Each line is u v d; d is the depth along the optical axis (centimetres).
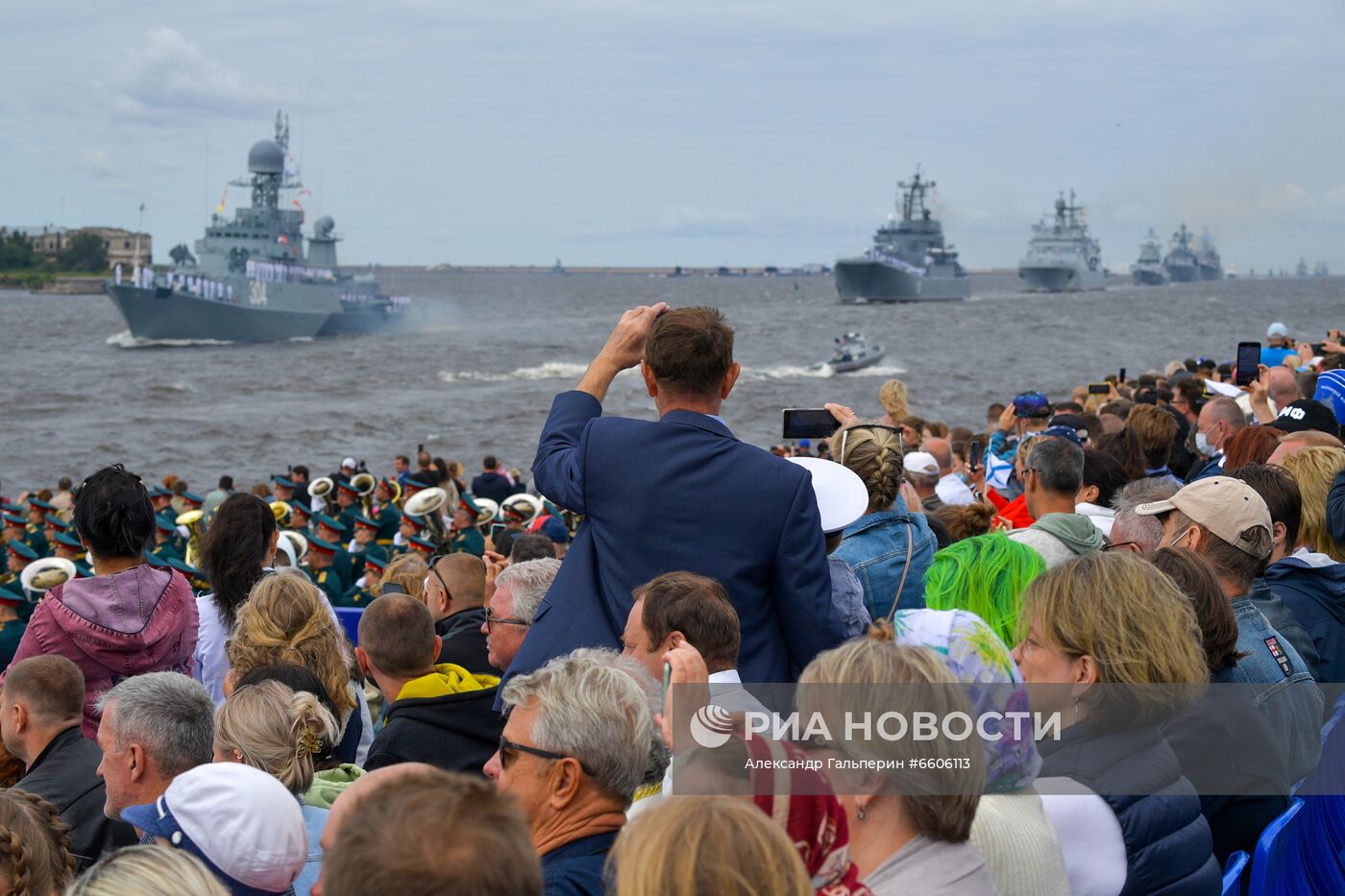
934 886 262
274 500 1677
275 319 9638
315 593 510
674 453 375
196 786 317
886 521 457
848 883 259
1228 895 347
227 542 587
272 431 4900
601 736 309
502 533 1044
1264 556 450
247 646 494
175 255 10106
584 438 388
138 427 5028
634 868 205
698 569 367
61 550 1434
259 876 313
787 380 6594
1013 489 982
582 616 377
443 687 474
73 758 468
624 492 375
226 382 6756
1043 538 521
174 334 9338
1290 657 410
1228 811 366
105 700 415
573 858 305
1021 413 1044
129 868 260
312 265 11119
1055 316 13150
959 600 411
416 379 6931
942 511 666
